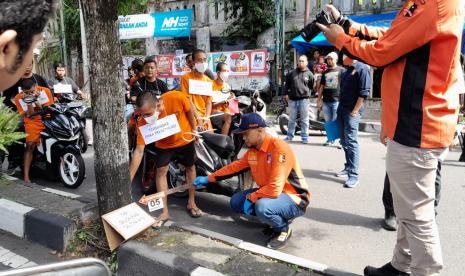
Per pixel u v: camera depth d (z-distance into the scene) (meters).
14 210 3.96
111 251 3.34
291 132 8.40
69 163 5.42
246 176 4.36
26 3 0.84
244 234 3.99
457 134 5.47
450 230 3.91
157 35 14.05
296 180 3.72
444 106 2.27
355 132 5.23
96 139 3.41
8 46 0.84
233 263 2.96
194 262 2.95
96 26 3.19
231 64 12.29
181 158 4.28
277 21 11.84
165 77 13.41
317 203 4.75
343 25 2.90
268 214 3.51
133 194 5.21
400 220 2.50
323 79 7.36
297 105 8.19
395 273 2.82
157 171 4.14
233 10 13.70
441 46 2.21
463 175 5.64
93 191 5.36
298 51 12.65
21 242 3.83
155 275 3.01
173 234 3.44
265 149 3.59
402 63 2.34
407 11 2.23
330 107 7.34
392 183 2.49
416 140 2.31
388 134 2.47
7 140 4.24
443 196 4.83
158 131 3.83
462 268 3.23
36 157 5.72
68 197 4.30
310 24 2.79
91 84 3.34
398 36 2.25
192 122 4.28
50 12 0.92
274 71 13.12
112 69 3.29
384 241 3.77
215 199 4.97
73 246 3.57
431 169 2.34
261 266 2.92
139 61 6.04
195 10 14.77
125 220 3.30
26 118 5.36
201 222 4.29
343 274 2.77
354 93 5.10
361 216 4.36
